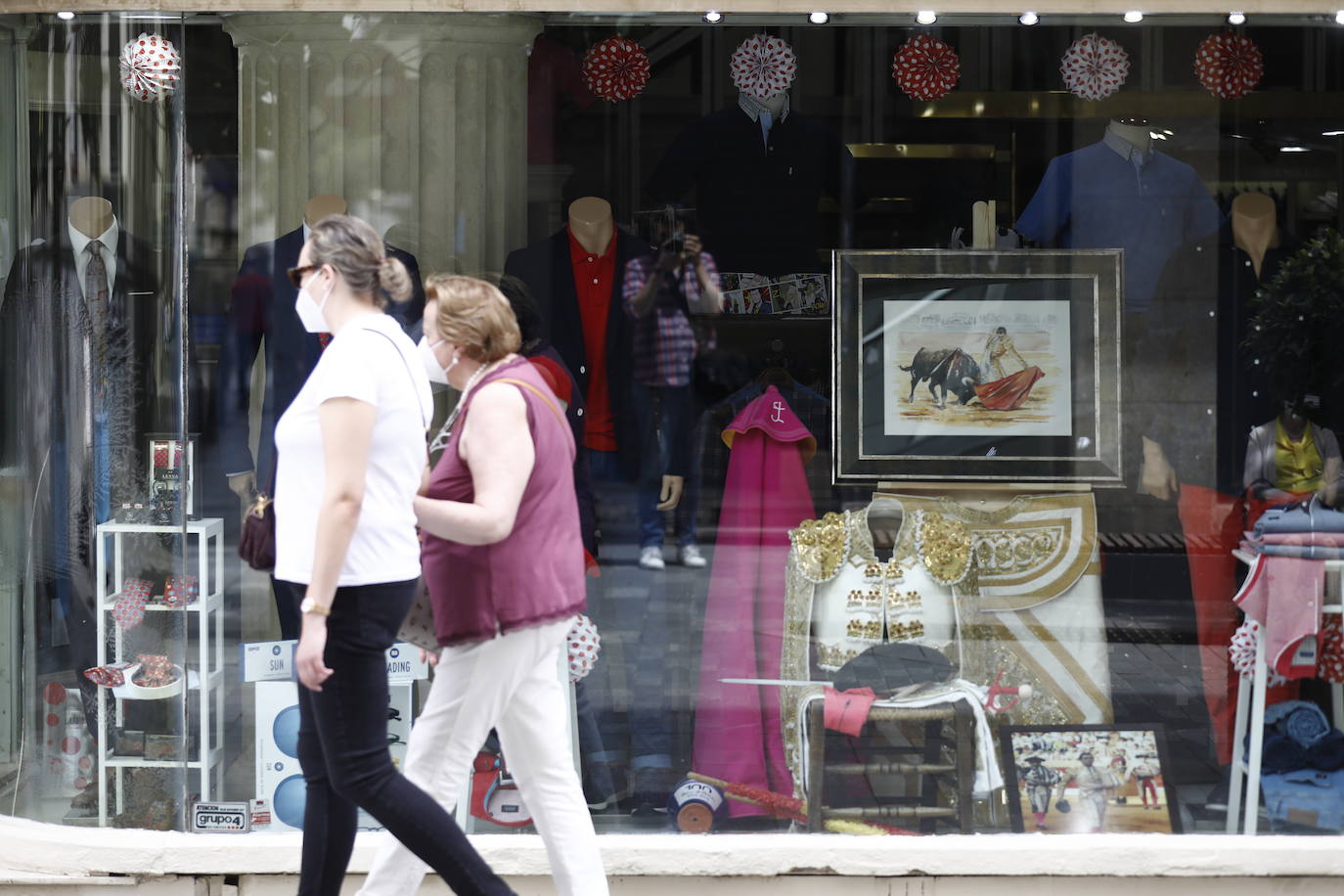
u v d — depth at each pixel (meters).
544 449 12.13
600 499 15.74
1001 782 15.55
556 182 15.70
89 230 15.32
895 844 15.03
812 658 15.75
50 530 15.42
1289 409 15.88
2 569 15.51
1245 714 15.70
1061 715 15.70
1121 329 15.93
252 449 15.52
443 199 15.64
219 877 15.05
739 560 15.78
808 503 15.83
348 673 11.62
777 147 15.74
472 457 11.88
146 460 15.37
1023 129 15.85
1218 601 15.80
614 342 15.73
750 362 15.81
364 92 15.49
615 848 15.00
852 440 15.87
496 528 11.59
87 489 15.41
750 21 15.58
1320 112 15.71
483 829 15.09
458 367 12.47
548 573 12.10
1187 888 15.12
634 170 15.70
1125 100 15.80
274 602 15.37
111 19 15.16
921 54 15.70
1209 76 15.74
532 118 15.66
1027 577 15.83
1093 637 15.80
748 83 15.66
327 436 11.28
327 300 11.83
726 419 15.78
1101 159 15.84
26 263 15.38
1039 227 15.95
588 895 12.45
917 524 15.87
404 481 11.70
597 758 15.64
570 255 15.71
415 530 11.91
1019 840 15.19
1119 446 15.91
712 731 15.68
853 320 15.88
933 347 15.90
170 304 15.32
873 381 15.90
